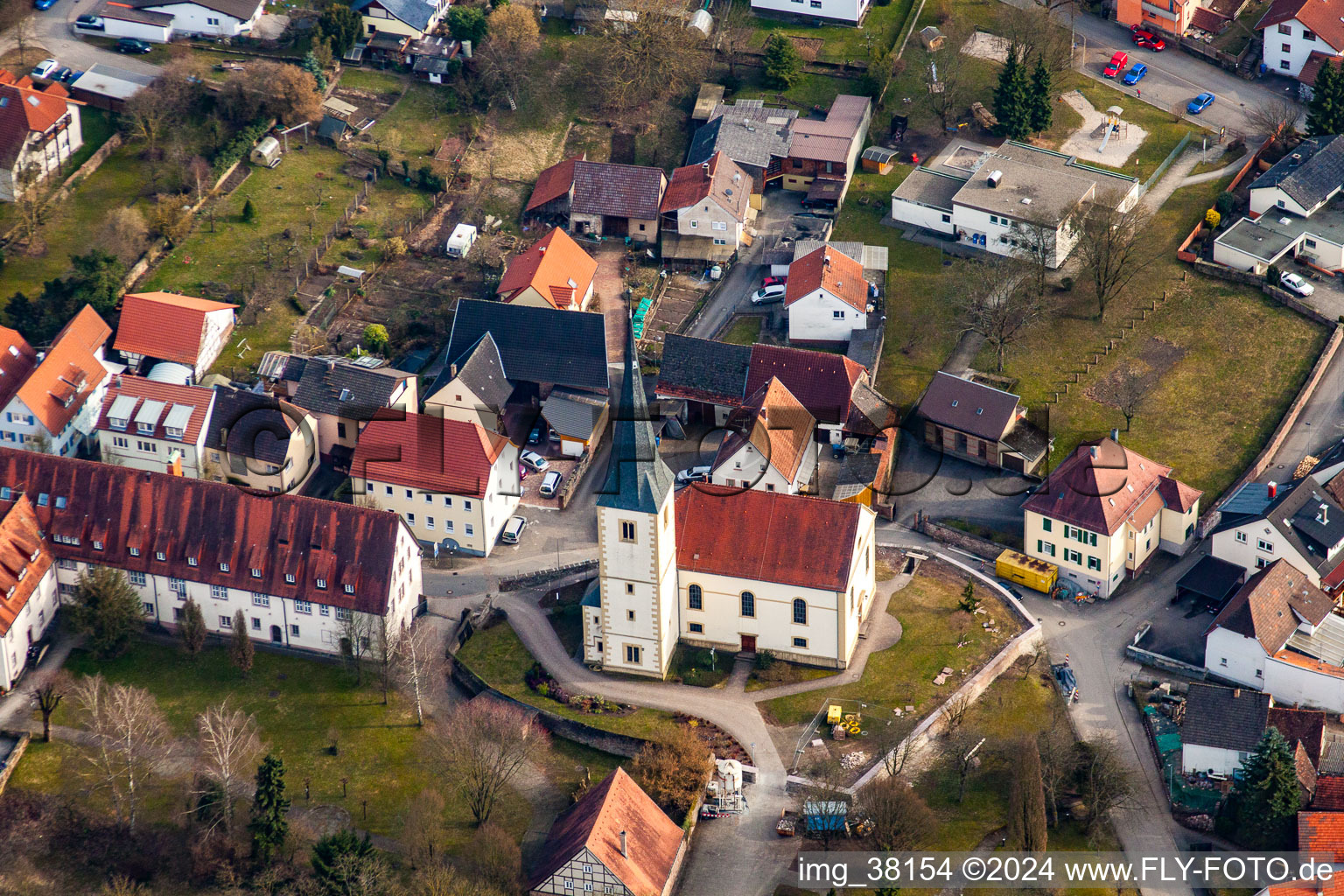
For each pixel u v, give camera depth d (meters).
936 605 179.12
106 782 160.38
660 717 166.25
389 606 171.88
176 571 175.62
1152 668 175.00
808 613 168.88
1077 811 159.00
